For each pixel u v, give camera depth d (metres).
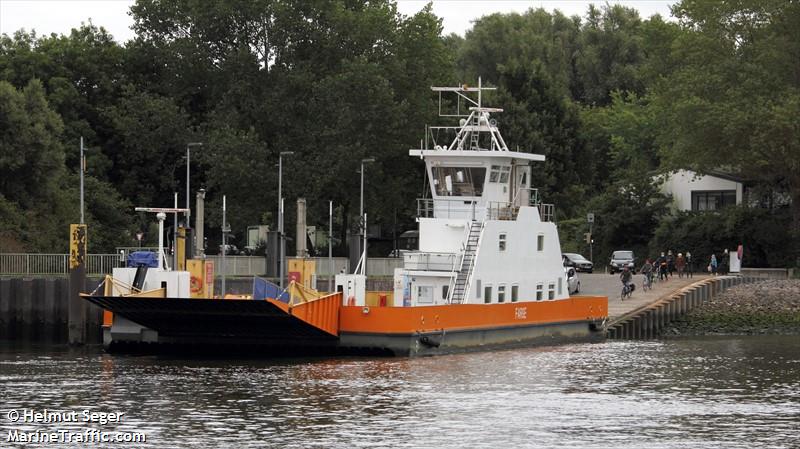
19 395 100.00
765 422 93.31
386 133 199.38
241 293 157.88
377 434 86.81
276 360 121.62
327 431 87.44
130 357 124.88
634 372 119.56
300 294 117.88
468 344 126.19
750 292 190.62
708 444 85.62
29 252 177.12
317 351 123.12
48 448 83.06
